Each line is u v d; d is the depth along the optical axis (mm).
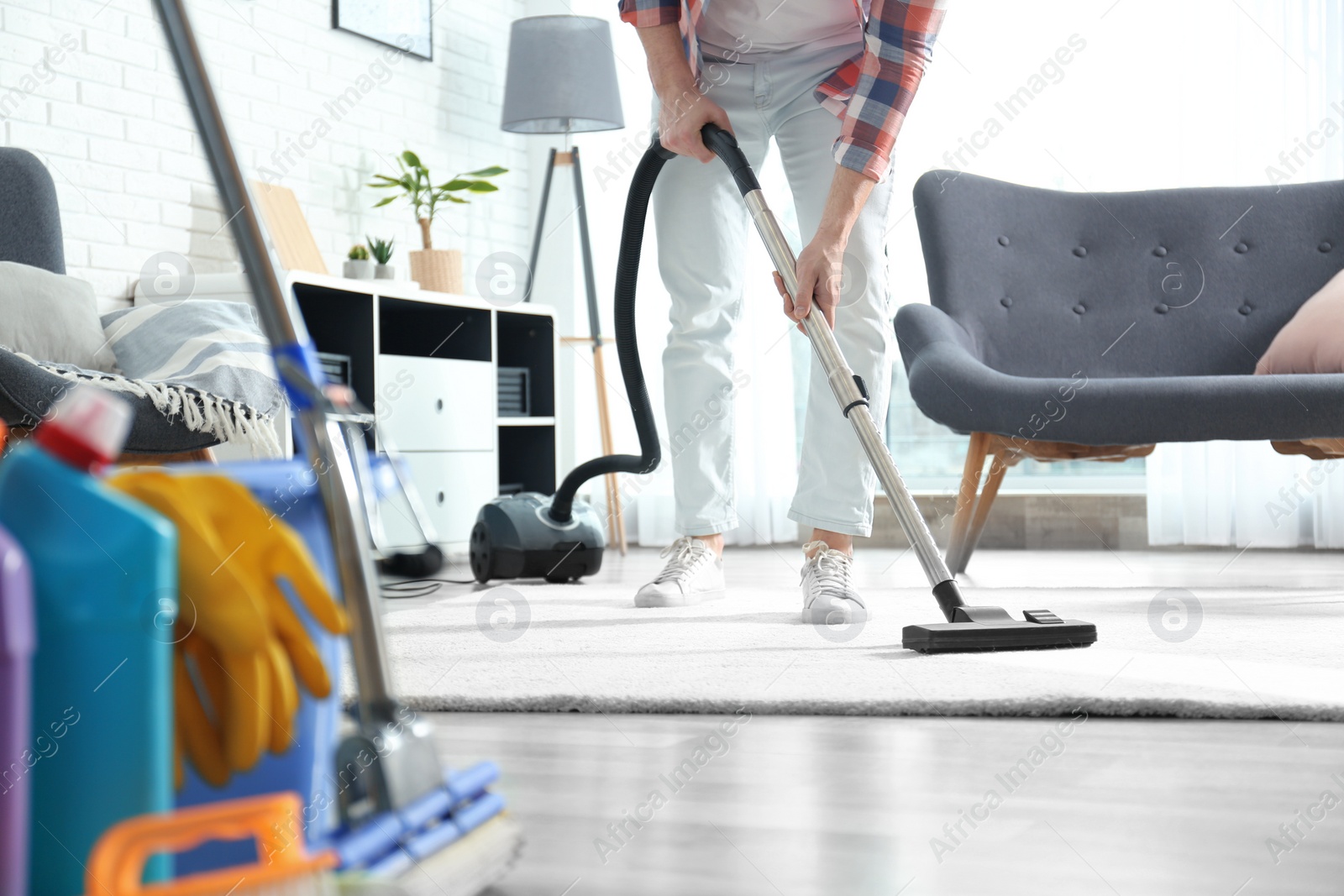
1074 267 2707
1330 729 932
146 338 2225
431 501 3117
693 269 1897
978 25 3633
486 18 4180
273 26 3346
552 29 3740
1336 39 3307
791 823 689
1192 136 3439
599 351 3822
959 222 2637
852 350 1812
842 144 1614
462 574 2811
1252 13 3385
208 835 404
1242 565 2732
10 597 382
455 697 1071
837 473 1736
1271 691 1030
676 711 1046
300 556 510
